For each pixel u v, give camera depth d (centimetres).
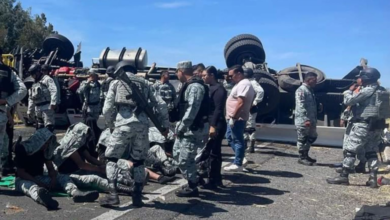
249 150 1077
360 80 748
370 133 752
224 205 625
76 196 604
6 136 756
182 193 654
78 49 1653
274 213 598
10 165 775
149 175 745
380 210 576
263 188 731
